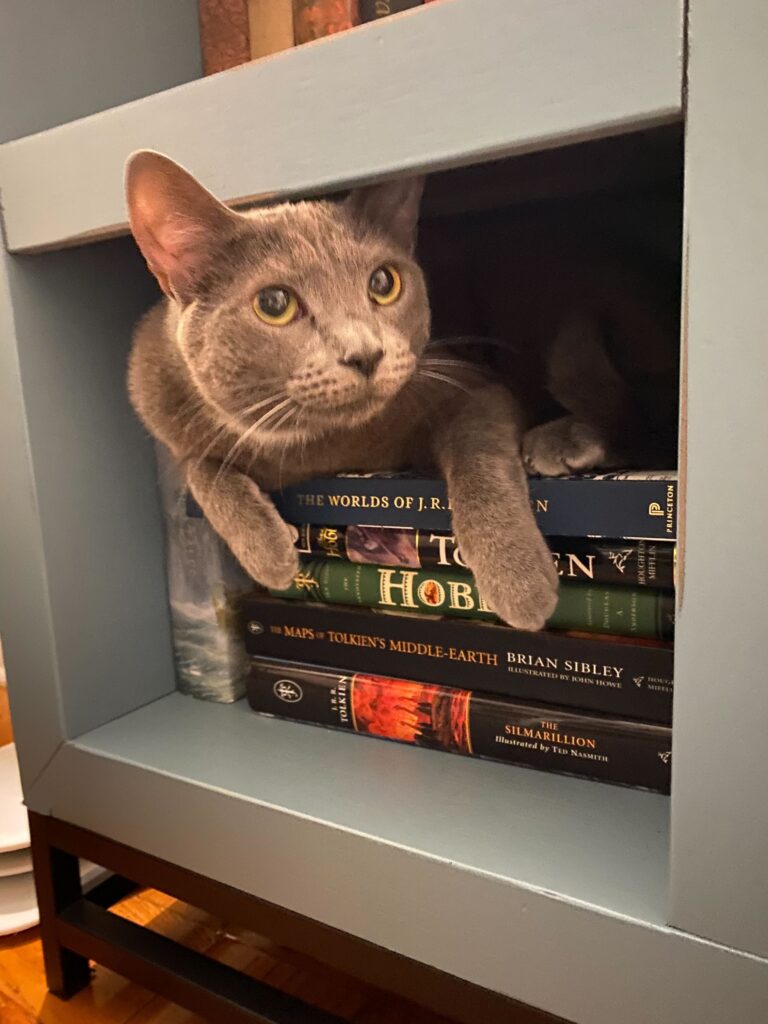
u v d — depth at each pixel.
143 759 0.68
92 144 0.58
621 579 0.60
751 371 0.39
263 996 0.63
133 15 0.79
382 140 0.47
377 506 0.67
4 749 1.00
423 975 0.55
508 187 0.68
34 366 0.69
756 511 0.40
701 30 0.38
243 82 0.51
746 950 0.44
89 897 0.81
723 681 0.42
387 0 0.69
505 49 0.43
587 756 0.62
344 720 0.71
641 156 0.59
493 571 0.59
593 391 0.71
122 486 0.77
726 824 0.43
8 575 0.73
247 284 0.58
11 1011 0.74
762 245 0.38
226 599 0.78
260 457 0.68
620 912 0.47
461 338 0.73
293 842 0.59
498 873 0.51
